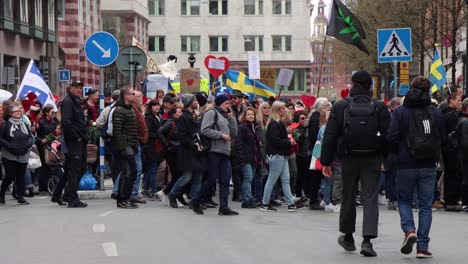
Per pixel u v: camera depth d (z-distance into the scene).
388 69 69.44
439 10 62.66
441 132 13.12
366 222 13.14
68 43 72.44
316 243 14.73
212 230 16.39
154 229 16.42
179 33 108.12
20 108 21.59
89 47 23.69
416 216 19.55
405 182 13.14
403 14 62.09
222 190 19.09
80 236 15.41
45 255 13.32
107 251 13.66
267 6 107.38
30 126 22.05
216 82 39.97
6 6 49.97
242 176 21.44
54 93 62.41
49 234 15.71
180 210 20.09
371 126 12.99
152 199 22.92
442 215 19.91
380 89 78.06
